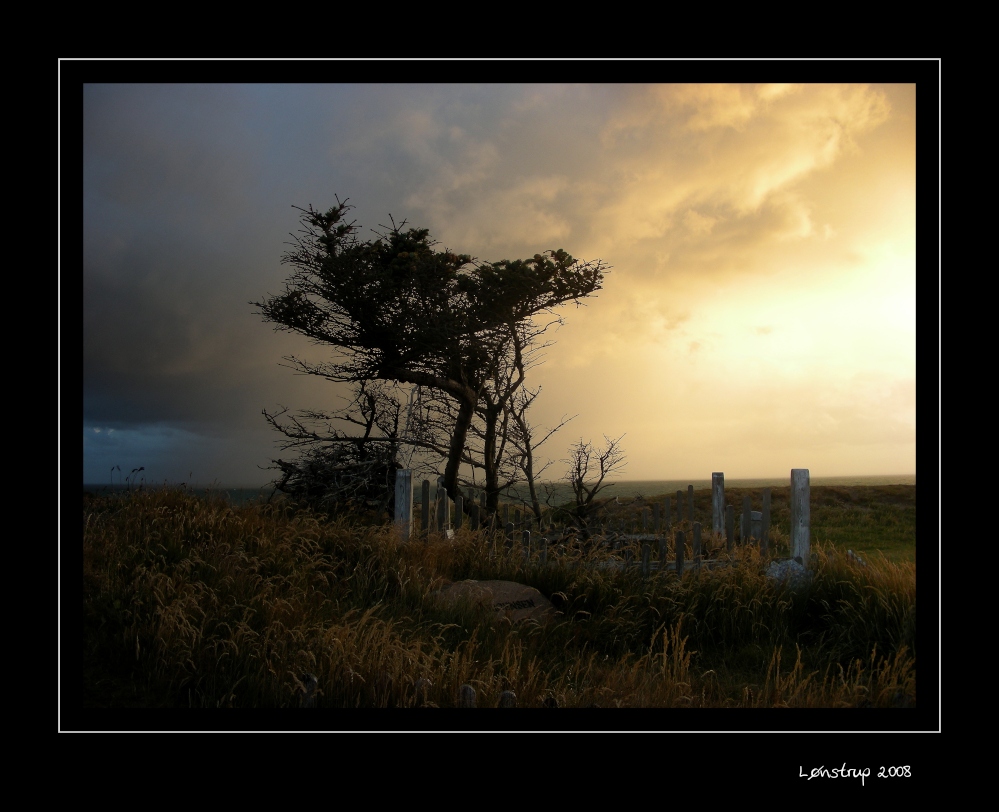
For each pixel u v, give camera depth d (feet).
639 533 43.45
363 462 42.16
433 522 37.29
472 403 44.62
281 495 40.29
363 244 43.96
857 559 29.14
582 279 42.88
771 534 44.45
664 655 20.77
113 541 24.09
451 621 24.63
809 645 24.54
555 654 23.59
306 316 44.47
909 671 19.26
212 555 24.99
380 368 44.98
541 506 44.78
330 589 25.84
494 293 42.19
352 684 17.29
